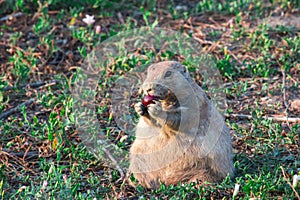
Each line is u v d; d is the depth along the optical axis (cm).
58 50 1402
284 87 1219
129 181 923
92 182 919
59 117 1098
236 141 1052
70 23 1471
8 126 1080
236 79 1284
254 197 860
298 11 1553
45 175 930
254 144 1036
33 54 1342
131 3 1614
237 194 883
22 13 1543
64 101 1132
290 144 1032
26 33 1475
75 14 1465
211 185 893
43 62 1345
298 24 1495
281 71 1299
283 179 893
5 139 1075
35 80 1295
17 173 976
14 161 1013
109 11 1579
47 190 866
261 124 1094
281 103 1190
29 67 1309
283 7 1562
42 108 1186
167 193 884
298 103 1180
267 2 1616
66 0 1593
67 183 868
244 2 1562
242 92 1225
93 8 1581
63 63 1362
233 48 1398
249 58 1358
